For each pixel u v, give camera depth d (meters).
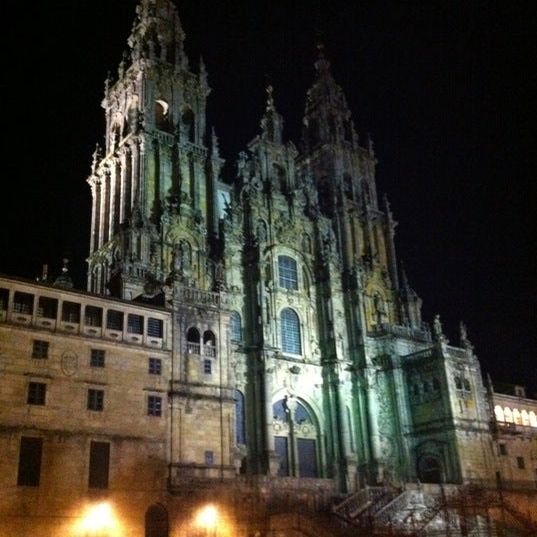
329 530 52.12
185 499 53.66
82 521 48.62
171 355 57.88
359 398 79.38
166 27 86.56
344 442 75.38
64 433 49.91
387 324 84.25
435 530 58.88
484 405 80.25
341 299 84.25
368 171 100.44
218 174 80.00
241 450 69.06
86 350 53.22
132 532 50.53
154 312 58.12
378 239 95.69
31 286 52.06
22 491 46.94
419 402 79.69
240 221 80.25
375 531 54.62
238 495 55.91
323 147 98.31
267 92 92.31
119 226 73.44
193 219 74.56
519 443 83.06
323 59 106.44
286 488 58.97
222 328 62.31
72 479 49.16
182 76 82.81
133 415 53.81
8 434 47.59
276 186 85.50
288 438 74.25
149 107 78.12
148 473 52.84
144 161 74.12
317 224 86.69
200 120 82.00
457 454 74.25
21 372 49.56
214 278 72.62
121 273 65.56
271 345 75.75
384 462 76.38
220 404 59.31
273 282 79.38
